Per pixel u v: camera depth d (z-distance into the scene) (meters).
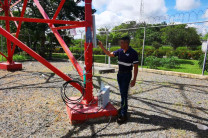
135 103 4.15
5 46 15.03
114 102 4.09
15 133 2.72
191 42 20.16
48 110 3.63
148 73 8.38
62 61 14.08
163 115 3.46
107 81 6.44
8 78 6.71
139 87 5.64
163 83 6.25
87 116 3.07
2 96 4.50
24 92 4.90
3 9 7.91
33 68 9.49
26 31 15.91
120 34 25.52
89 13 3.02
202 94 4.95
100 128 2.90
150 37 22.39
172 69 10.09
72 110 3.09
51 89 5.26
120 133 2.74
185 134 2.74
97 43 3.21
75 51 20.11
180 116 3.43
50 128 2.89
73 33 3.54
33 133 2.73
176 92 5.13
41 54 16.62
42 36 16.56
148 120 3.21
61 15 17.23
